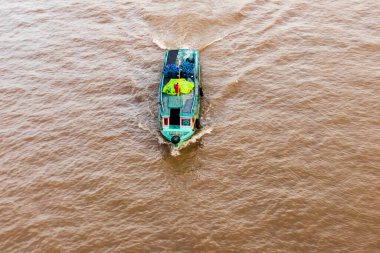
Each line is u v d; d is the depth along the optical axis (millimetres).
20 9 53344
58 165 31016
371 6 49469
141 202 27859
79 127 34594
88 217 26922
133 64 42406
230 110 35594
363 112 34344
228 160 30812
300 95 36594
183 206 27453
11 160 31531
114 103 37219
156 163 31016
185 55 38938
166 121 32594
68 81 40188
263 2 51562
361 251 24078
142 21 49281
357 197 27297
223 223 26094
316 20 47438
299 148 31328
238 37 45250
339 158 30266
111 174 30141
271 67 40375
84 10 52500
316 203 27031
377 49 42000
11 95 38500
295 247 24484
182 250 24578
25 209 27625
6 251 25047
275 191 28078
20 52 44750
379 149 30797
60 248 25047
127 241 25250
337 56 41312
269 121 34094
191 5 50469
